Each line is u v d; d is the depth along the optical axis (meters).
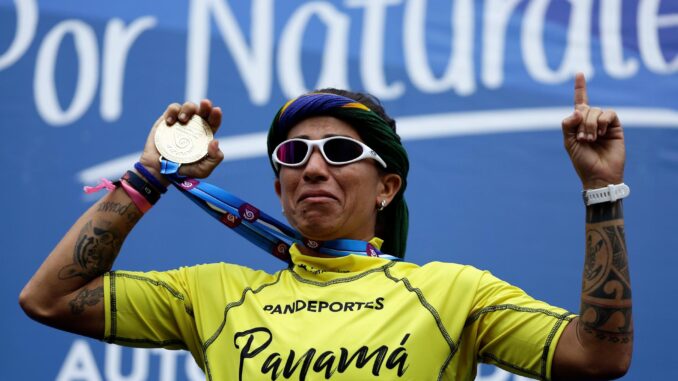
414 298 8.13
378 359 7.80
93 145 15.34
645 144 14.58
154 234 14.80
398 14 15.34
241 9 15.61
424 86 15.09
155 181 8.98
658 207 14.38
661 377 13.80
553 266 14.38
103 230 8.84
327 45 15.40
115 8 15.80
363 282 8.34
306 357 7.84
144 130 15.38
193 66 15.51
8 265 14.94
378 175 8.93
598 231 7.93
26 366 14.38
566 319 7.95
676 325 13.96
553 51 15.00
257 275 8.72
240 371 7.98
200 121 9.20
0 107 15.47
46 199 15.18
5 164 15.27
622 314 7.71
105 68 15.59
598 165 7.99
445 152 14.83
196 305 8.65
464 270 8.35
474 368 8.27
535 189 14.60
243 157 15.09
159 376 14.16
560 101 14.83
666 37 14.84
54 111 15.47
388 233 9.29
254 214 9.11
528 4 15.16
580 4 15.07
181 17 15.69
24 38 15.76
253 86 15.36
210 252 14.74
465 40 15.16
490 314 8.14
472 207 14.62
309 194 8.55
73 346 14.38
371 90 15.20
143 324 8.77
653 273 14.16
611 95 14.76
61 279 8.71
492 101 14.93
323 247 8.72
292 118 8.77
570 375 7.85
